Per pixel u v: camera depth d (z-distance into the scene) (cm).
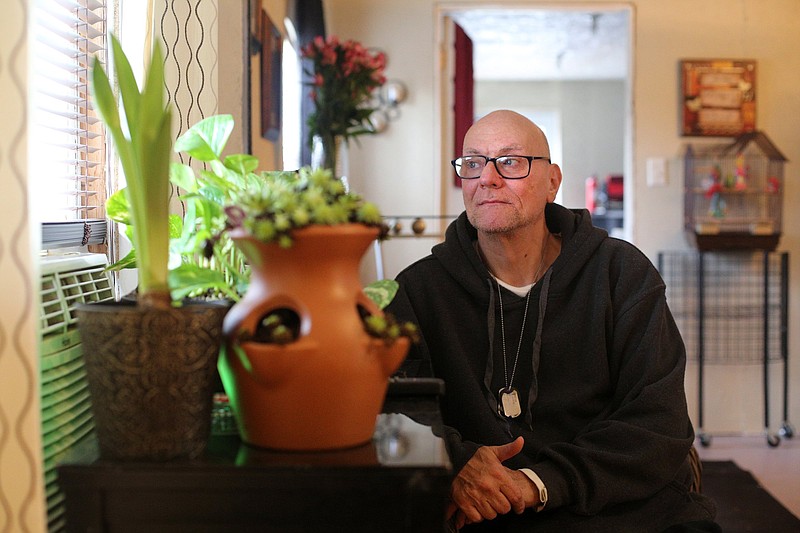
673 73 446
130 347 90
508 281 179
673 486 157
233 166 132
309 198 93
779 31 444
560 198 922
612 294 171
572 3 447
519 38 656
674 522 154
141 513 90
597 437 153
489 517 145
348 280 96
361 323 96
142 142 93
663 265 448
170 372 91
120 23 179
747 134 432
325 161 349
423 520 90
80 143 176
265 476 89
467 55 482
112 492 90
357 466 90
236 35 204
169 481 89
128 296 121
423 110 455
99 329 90
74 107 174
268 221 91
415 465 90
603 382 167
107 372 90
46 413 112
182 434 92
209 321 93
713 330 451
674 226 448
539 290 173
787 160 433
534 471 148
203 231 118
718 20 444
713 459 399
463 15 472
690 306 450
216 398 122
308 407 94
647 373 162
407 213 459
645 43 446
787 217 445
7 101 93
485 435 165
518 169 172
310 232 91
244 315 95
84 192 173
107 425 92
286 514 90
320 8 389
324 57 345
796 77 444
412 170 457
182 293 106
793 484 358
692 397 452
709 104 443
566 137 921
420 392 126
